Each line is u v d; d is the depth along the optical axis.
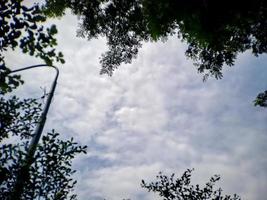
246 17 9.01
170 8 9.30
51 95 6.81
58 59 3.70
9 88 3.59
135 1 10.69
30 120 4.03
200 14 9.22
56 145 4.05
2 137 3.82
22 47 3.53
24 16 3.47
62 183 3.98
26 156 3.84
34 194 3.86
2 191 3.60
